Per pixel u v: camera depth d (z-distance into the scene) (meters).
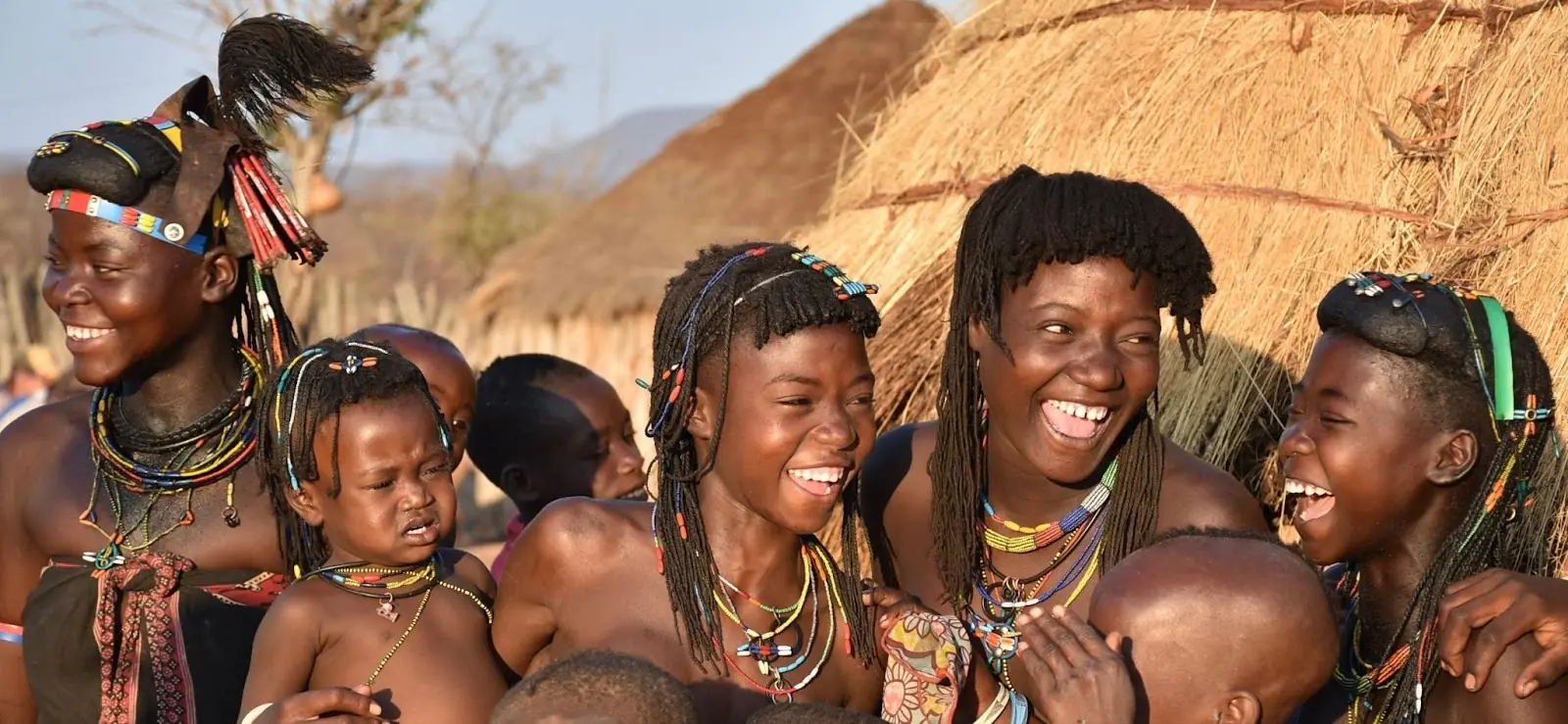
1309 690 2.50
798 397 2.58
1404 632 2.69
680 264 13.37
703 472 2.71
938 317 4.56
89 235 2.97
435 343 3.67
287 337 3.26
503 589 2.86
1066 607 2.79
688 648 2.68
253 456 3.17
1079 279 2.76
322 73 3.25
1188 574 2.49
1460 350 2.60
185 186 3.04
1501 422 2.63
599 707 2.23
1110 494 2.97
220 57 3.17
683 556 2.69
